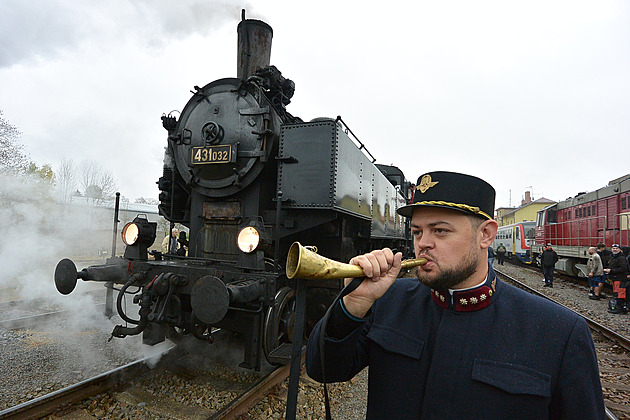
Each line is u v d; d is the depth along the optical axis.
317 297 4.32
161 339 3.86
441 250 1.14
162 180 4.95
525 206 46.91
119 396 3.16
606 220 12.24
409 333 1.24
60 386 3.52
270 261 3.95
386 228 6.79
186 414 2.95
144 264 3.67
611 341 6.20
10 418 2.71
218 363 3.99
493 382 1.03
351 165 4.36
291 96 5.06
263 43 5.30
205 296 3.02
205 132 4.41
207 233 4.56
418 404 1.15
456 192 1.13
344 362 1.22
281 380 3.57
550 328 1.08
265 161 4.09
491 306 1.18
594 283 10.37
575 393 1.01
